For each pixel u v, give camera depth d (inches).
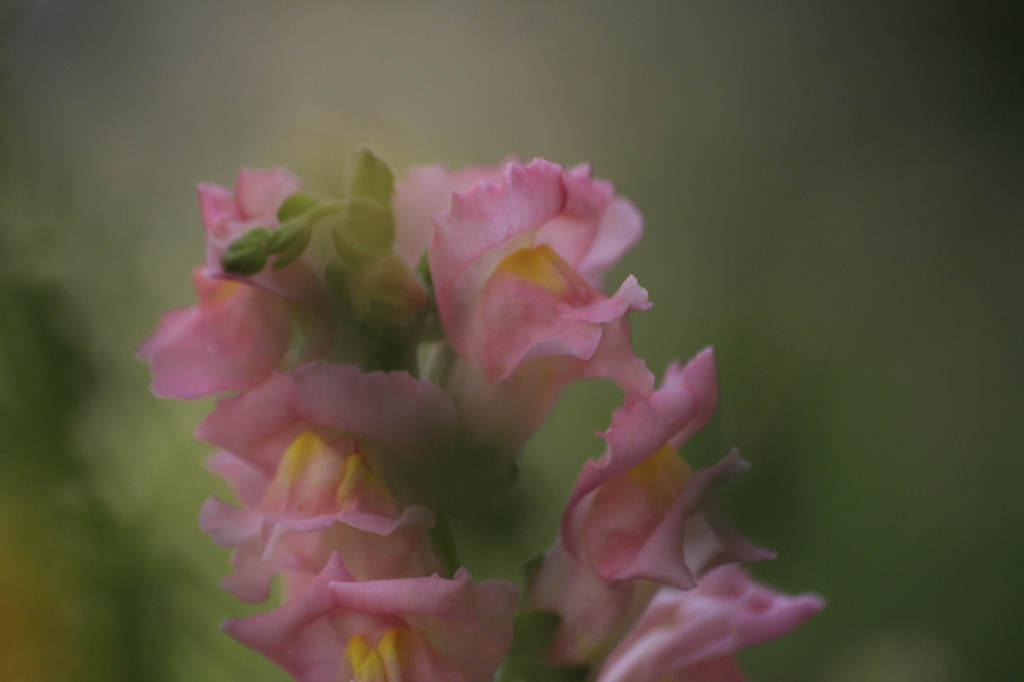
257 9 31.7
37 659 18.1
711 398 15.6
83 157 24.0
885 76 39.3
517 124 35.8
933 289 31.4
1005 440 27.8
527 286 15.2
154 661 18.4
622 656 16.5
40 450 18.5
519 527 17.9
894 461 24.7
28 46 20.7
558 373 15.4
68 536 18.4
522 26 36.4
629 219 16.3
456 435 15.3
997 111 38.9
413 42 35.1
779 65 38.7
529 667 15.7
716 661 16.5
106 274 19.4
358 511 15.0
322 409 15.2
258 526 15.0
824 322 27.1
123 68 27.2
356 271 15.3
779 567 20.7
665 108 36.9
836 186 36.1
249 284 15.1
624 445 15.1
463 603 14.8
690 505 15.3
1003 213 36.1
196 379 15.4
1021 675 23.2
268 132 30.1
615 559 15.4
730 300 27.9
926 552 23.8
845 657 22.0
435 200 16.0
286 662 15.0
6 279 18.7
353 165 15.4
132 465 19.1
